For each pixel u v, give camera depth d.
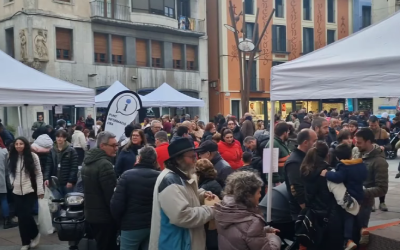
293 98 4.55
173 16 29.05
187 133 8.12
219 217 3.13
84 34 24.06
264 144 6.18
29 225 5.99
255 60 33.16
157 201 3.71
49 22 22.59
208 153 5.63
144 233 4.15
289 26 34.97
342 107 35.62
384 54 4.07
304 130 4.66
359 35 4.73
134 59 26.50
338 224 4.16
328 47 4.84
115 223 4.71
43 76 8.08
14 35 22.73
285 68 4.60
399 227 4.46
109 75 25.06
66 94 7.87
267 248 2.98
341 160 4.26
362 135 5.05
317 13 36.56
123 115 8.63
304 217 4.32
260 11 33.38
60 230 4.87
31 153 6.02
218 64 32.06
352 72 4.17
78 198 5.06
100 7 24.58
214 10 32.09
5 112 23.28
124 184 4.14
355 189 4.15
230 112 32.12
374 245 4.17
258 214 3.12
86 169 4.66
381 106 29.08
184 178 3.72
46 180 6.68
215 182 4.55
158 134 6.83
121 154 6.17
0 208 7.89
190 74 29.70
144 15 26.52
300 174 4.32
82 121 19.56
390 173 12.19
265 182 6.17
